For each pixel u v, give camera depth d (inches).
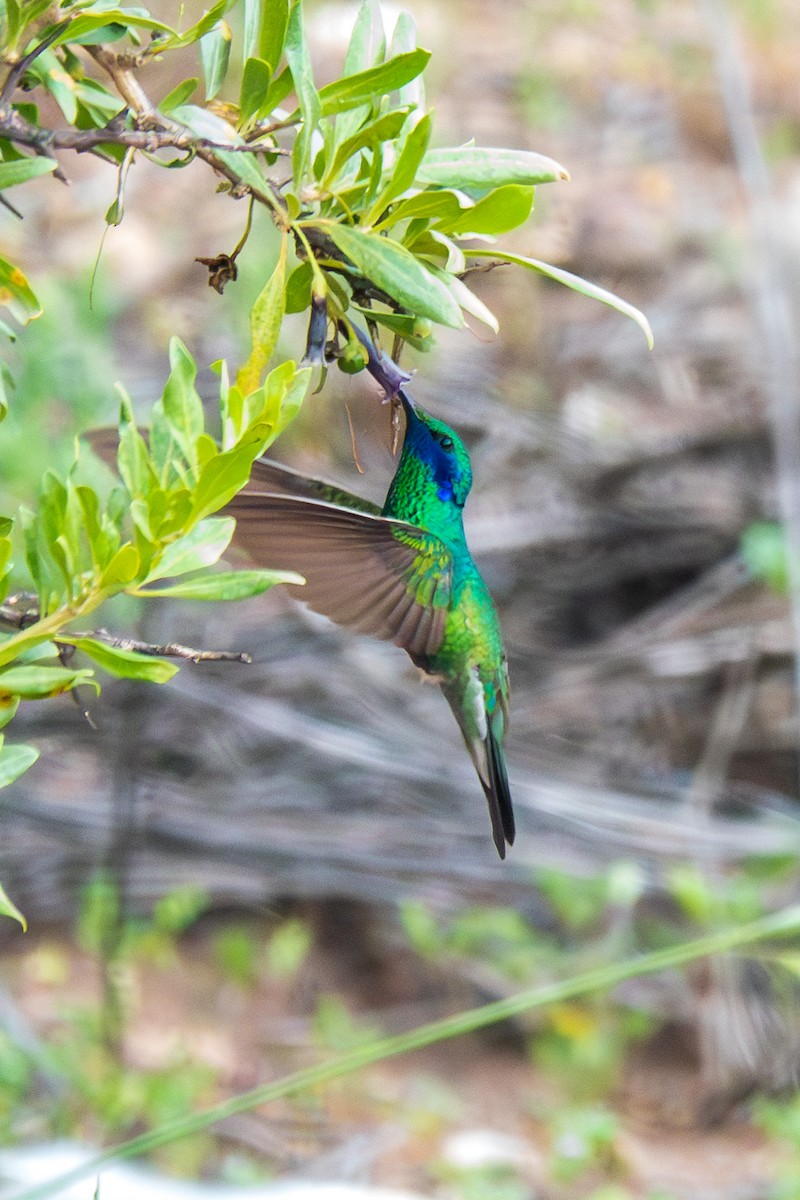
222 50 129.9
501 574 540.4
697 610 520.1
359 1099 385.4
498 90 847.7
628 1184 356.8
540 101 834.2
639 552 540.4
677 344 633.6
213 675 468.4
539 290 664.4
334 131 120.5
